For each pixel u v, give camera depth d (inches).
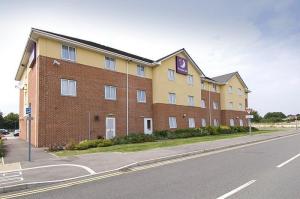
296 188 289.3
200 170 400.8
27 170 416.8
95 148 716.7
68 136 853.2
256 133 1393.9
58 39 845.2
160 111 1198.3
